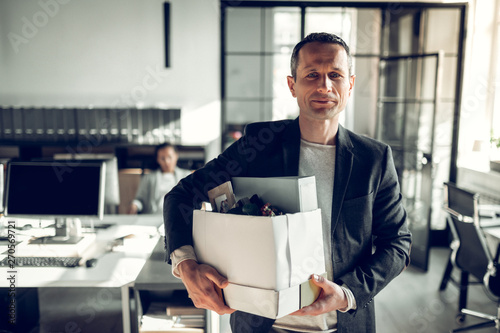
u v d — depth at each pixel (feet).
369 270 3.10
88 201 7.47
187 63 14.79
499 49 13.07
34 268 6.59
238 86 18.39
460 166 13.97
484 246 8.24
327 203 3.35
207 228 2.89
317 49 2.94
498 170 11.85
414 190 13.07
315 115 3.04
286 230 2.64
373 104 19.22
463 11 13.60
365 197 3.28
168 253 3.18
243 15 17.81
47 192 7.49
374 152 3.35
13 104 14.78
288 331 3.52
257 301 2.66
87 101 14.85
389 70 15.05
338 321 3.38
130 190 13.43
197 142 15.15
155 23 14.56
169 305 6.47
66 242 7.14
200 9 14.49
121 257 7.13
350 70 3.10
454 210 9.21
